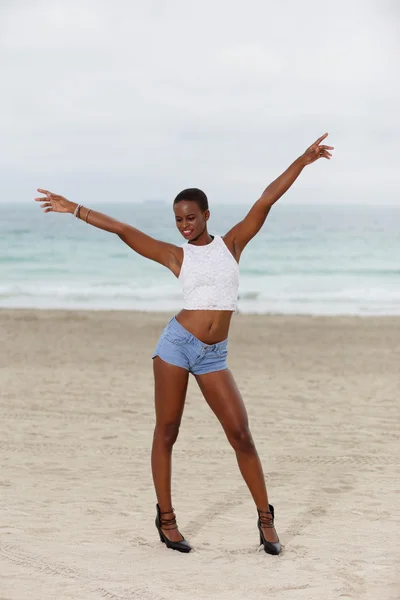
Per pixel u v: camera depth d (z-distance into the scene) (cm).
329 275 3216
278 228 6303
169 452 429
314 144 405
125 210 13900
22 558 413
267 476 595
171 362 413
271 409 848
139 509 506
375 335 1546
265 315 1911
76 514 493
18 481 570
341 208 14700
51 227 6456
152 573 395
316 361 1205
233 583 382
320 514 499
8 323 1662
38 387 959
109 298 2361
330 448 684
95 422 778
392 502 525
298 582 383
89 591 371
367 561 412
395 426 771
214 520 485
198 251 411
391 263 3709
